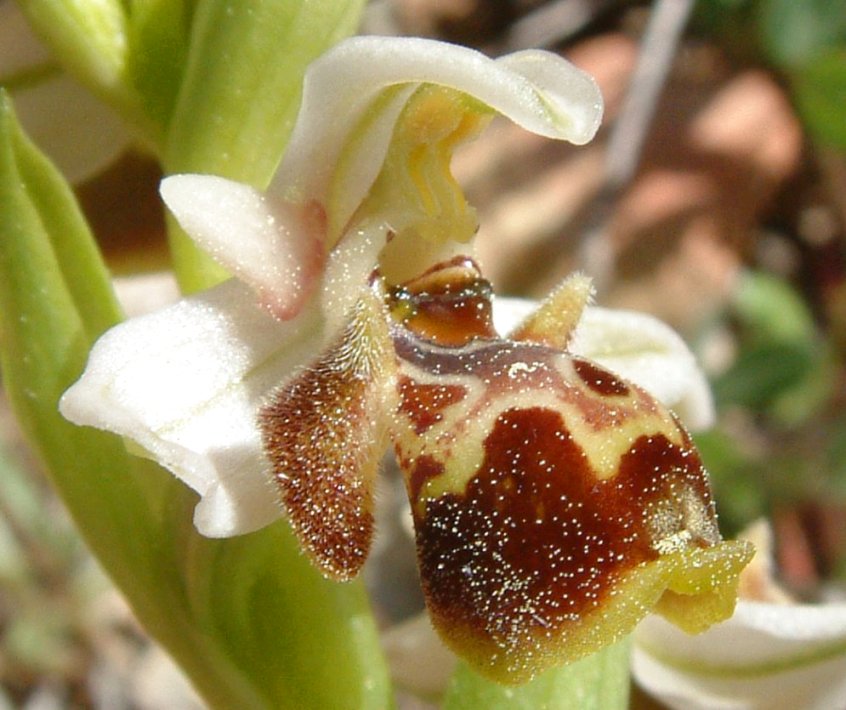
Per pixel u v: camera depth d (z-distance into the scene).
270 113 0.05
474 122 0.05
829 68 0.11
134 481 0.05
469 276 0.05
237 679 0.05
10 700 0.11
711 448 0.10
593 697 0.05
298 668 0.05
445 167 0.05
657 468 0.05
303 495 0.05
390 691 0.05
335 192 0.05
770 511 0.11
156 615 0.05
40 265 0.05
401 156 0.05
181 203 0.05
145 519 0.05
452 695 0.05
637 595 0.05
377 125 0.05
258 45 0.05
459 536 0.05
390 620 0.11
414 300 0.05
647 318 0.06
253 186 0.05
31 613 0.11
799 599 0.11
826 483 0.11
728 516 0.11
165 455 0.05
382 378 0.05
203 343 0.05
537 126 0.05
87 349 0.05
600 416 0.05
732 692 0.06
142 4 0.06
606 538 0.05
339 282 0.05
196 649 0.05
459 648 0.05
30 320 0.05
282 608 0.05
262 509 0.05
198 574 0.05
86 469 0.05
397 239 0.05
